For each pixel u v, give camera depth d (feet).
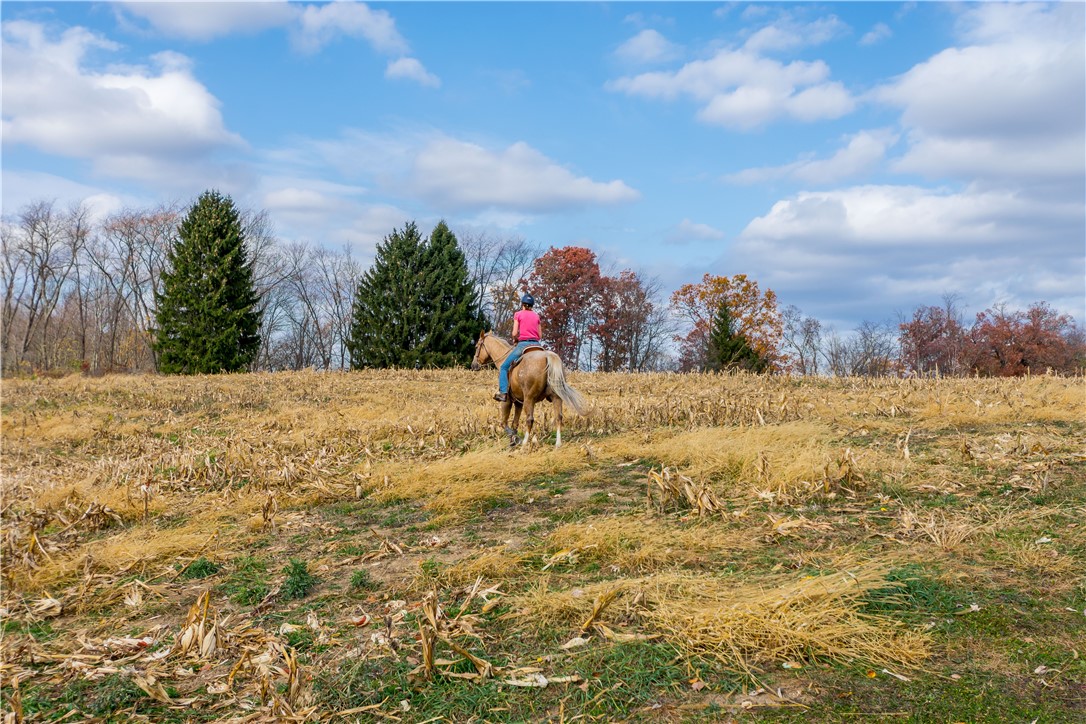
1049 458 24.94
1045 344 159.22
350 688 12.96
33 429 56.08
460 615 15.40
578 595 15.94
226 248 141.59
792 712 11.22
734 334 159.84
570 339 192.95
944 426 34.96
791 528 19.84
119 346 194.90
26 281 174.09
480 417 45.75
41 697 13.66
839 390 58.75
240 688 13.41
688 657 13.08
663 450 30.71
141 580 20.70
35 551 22.35
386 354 144.77
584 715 11.64
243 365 140.87
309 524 25.36
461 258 157.69
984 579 15.56
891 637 13.26
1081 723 10.35
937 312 178.70
